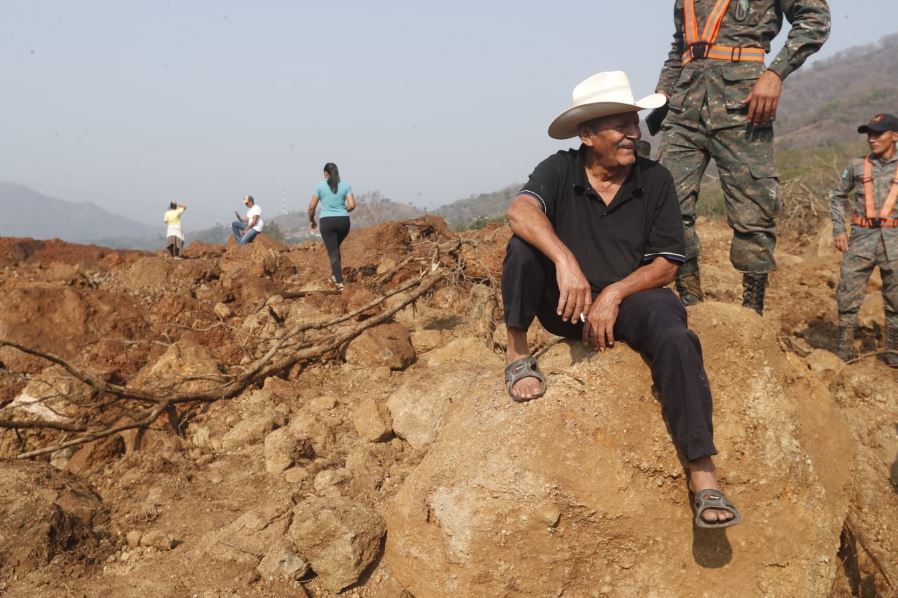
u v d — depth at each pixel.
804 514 3.31
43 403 5.39
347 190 8.87
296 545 3.60
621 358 3.27
